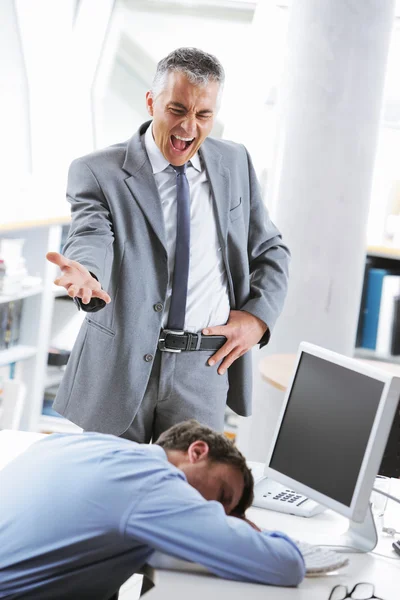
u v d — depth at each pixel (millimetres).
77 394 2756
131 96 6328
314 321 4418
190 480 1933
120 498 1791
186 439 1980
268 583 1842
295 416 2236
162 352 2707
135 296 2678
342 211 4332
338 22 4180
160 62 2619
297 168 4324
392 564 2082
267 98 5926
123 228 2684
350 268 4418
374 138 4344
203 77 2549
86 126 6082
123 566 1896
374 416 2016
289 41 4332
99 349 2707
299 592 1843
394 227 5527
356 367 2088
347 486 2051
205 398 2771
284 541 1882
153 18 6059
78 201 2695
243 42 6051
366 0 4160
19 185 5652
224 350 2764
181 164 2682
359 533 2166
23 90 5637
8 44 5496
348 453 2066
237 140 5977
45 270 5199
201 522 1777
